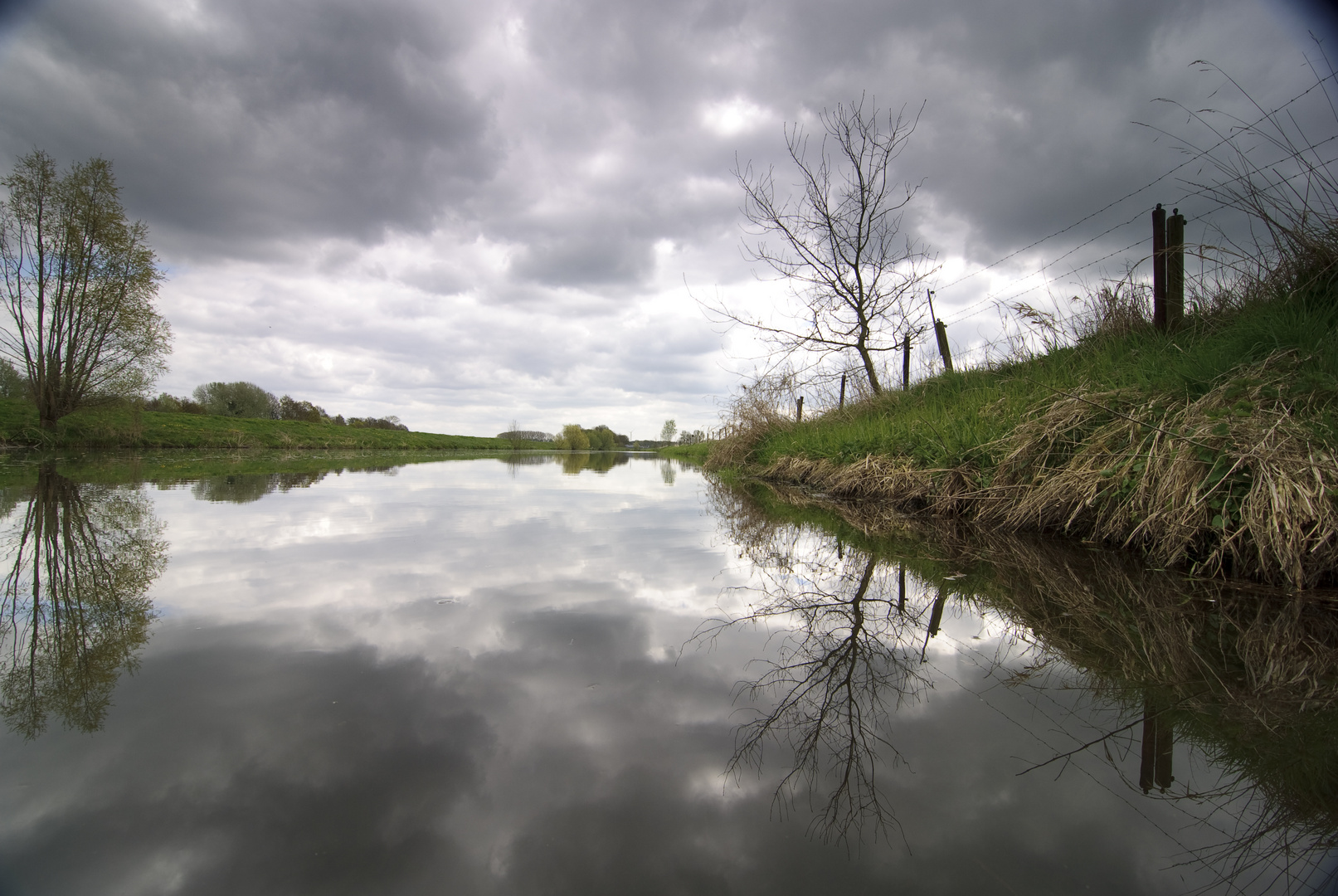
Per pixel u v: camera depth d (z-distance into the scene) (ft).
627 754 3.65
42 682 4.55
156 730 3.78
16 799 3.05
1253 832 3.00
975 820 3.10
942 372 26.22
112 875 2.53
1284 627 6.25
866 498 19.11
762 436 36.86
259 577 7.98
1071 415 12.41
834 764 3.62
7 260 47.11
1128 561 9.55
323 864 2.64
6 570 8.27
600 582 8.02
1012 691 4.81
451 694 4.43
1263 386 9.55
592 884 2.55
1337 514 7.39
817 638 6.07
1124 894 2.55
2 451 43.11
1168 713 4.37
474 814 3.02
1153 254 15.20
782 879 2.61
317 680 4.62
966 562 9.66
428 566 8.80
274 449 71.72
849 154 30.55
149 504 15.60
